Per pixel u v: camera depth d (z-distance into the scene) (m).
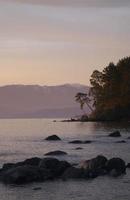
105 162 44.53
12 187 38.69
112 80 187.38
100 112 191.00
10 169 41.53
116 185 39.41
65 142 84.50
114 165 44.19
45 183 40.12
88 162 44.44
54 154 60.66
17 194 36.41
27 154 64.06
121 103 183.00
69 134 110.56
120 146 73.69
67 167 43.66
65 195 36.06
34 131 134.50
